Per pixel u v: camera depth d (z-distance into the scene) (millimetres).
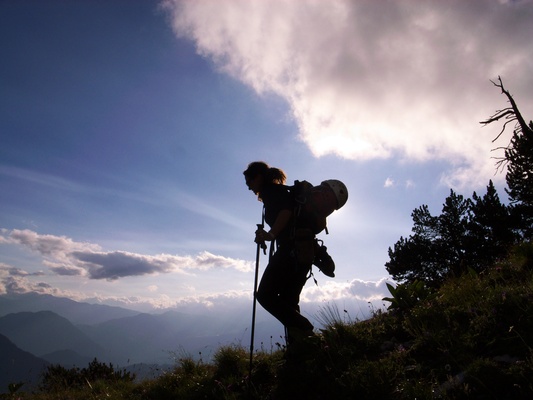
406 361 3490
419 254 22344
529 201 18594
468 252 20469
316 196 4098
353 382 3168
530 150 16781
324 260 4422
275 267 4098
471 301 4246
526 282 4176
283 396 3482
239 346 5551
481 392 2615
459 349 3262
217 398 4320
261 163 4465
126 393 6312
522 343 3029
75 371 8961
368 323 4910
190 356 6133
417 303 4918
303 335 4031
